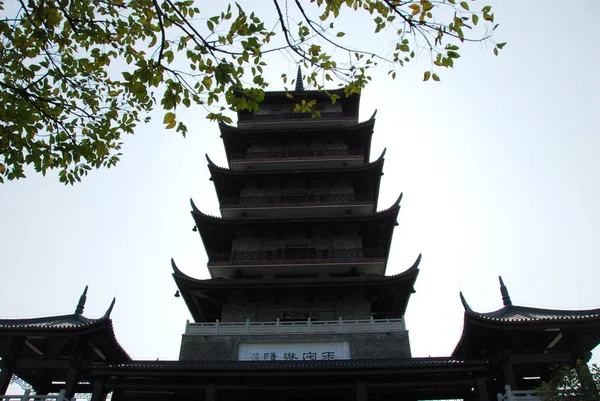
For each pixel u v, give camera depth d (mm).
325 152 43312
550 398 18062
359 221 37312
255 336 29875
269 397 25359
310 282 32125
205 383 24047
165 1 9336
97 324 24594
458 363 23125
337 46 10312
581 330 23219
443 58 10055
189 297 34312
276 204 39438
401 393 26062
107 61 12406
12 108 11070
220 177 41469
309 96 48750
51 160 12602
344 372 23469
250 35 10008
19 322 25844
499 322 23156
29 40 11203
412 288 33812
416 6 9570
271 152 43656
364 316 32844
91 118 13023
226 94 10562
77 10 11234
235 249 37656
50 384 27609
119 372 23703
